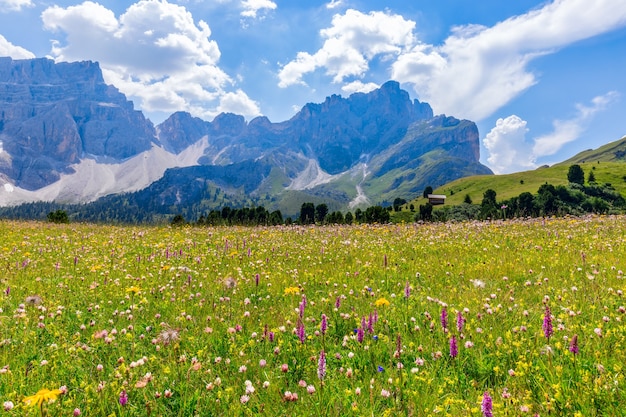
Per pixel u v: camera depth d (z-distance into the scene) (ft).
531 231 59.98
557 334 19.92
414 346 20.30
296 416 14.61
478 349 19.44
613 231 55.11
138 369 18.02
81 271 39.34
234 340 21.16
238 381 17.39
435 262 39.83
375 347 20.16
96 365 18.80
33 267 40.09
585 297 25.30
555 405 14.49
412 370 17.21
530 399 15.16
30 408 14.47
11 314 25.73
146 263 43.55
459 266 37.17
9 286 31.12
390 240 57.47
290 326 23.48
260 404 15.38
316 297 29.68
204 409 15.33
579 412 13.74
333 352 20.18
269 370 18.43
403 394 15.71
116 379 16.85
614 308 23.40
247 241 60.08
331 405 15.01
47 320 24.90
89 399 15.49
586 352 18.12
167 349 20.34
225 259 45.34
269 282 33.83
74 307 27.89
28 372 17.79
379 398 15.60
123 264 42.65
